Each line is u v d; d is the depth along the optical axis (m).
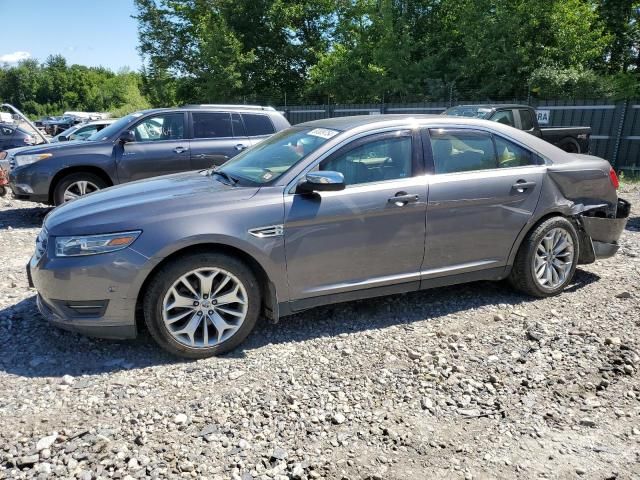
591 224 4.75
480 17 20.89
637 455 2.62
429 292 4.77
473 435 2.77
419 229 4.04
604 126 15.02
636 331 3.93
